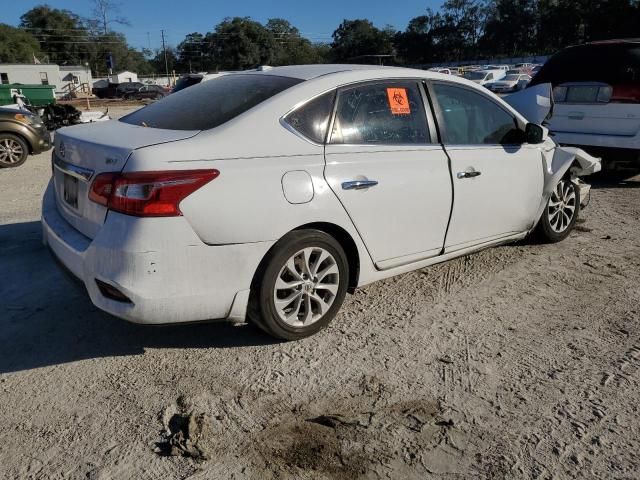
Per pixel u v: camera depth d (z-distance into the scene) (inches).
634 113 277.9
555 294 170.1
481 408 115.3
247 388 122.0
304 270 134.3
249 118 127.4
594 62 294.2
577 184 215.8
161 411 114.1
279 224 125.3
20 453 102.2
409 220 150.4
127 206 112.6
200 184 115.6
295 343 140.3
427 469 98.7
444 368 129.9
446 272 186.9
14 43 3737.7
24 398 118.0
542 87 203.3
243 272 123.3
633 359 133.6
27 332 144.6
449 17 4485.7
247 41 3809.1
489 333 146.3
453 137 162.1
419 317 154.7
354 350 137.5
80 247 122.6
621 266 192.5
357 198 137.7
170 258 114.6
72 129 144.0
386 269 151.5
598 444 104.9
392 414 113.5
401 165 146.6
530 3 4160.9
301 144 131.1
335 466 99.3
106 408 115.1
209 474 97.2
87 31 4165.8
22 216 253.3
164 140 120.2
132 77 3149.6
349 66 154.9
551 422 111.0
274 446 104.1
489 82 1535.4
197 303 119.5
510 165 176.2
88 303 160.6
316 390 121.4
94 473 97.4
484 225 172.9
